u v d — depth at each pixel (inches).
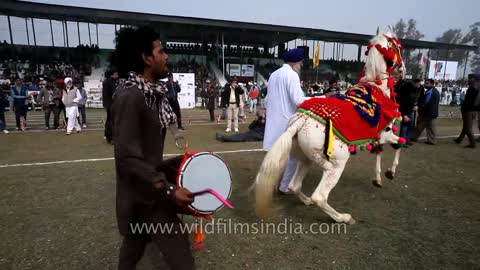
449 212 163.8
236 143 340.2
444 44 1325.0
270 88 174.7
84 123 453.1
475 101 330.3
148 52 76.7
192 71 1102.4
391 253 124.1
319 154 136.8
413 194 189.0
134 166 70.2
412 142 362.9
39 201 169.9
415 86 337.4
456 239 135.9
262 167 131.2
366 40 1186.6
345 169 240.4
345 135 135.6
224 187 91.7
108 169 228.5
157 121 77.6
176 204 76.3
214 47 1285.7
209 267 113.1
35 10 794.2
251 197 179.6
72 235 134.3
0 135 376.8
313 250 125.7
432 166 254.8
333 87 285.1
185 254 80.3
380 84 158.2
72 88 382.6
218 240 132.6
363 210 164.7
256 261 117.5
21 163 244.5
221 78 1129.4
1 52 987.9
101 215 153.6
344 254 123.0
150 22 908.0
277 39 1258.6
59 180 203.9
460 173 235.3
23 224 143.5
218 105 853.2
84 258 117.6
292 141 143.3
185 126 473.1
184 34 1173.7
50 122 503.5
